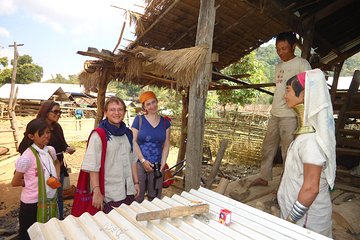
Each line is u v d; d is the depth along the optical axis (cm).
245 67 1322
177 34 497
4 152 997
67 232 133
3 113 1973
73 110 2742
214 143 1144
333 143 161
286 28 509
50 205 282
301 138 168
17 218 491
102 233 132
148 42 519
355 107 560
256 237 128
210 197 180
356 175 439
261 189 375
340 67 686
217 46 573
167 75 375
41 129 277
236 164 1010
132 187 273
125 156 267
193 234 130
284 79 339
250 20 473
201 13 323
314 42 684
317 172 155
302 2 472
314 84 162
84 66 574
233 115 1466
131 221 143
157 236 127
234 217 150
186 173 331
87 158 245
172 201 174
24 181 276
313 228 173
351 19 590
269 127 371
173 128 1509
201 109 323
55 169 299
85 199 254
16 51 1067
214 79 671
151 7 421
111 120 261
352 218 280
